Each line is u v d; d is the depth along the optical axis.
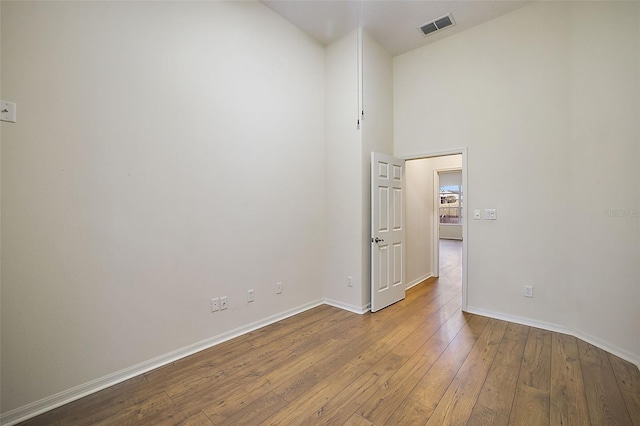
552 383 2.08
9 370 1.75
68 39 1.94
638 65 2.32
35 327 1.83
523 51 3.18
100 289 2.08
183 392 2.03
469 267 3.54
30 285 1.81
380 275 3.67
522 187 3.19
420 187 5.03
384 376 2.20
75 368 1.98
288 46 3.44
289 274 3.46
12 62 1.74
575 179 2.85
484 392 1.99
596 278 2.64
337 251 3.81
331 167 3.87
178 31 2.48
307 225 3.69
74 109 1.96
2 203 1.72
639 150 2.31
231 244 2.88
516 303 3.24
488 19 3.38
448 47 3.71
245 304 3.01
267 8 3.20
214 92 2.73
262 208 3.16
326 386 2.08
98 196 2.07
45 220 1.86
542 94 3.07
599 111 2.61
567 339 2.79
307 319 3.36
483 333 2.94
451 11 3.24
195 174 2.60
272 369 2.31
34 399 1.83
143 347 2.30
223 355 2.54
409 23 3.46
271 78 3.25
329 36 3.76
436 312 3.56
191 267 2.58
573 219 2.88
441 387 2.05
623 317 2.42
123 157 2.18
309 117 3.71
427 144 3.88
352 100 3.62
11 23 1.74
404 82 4.10
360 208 3.57
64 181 1.93
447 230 11.94
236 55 2.91
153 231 2.35
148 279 2.32
